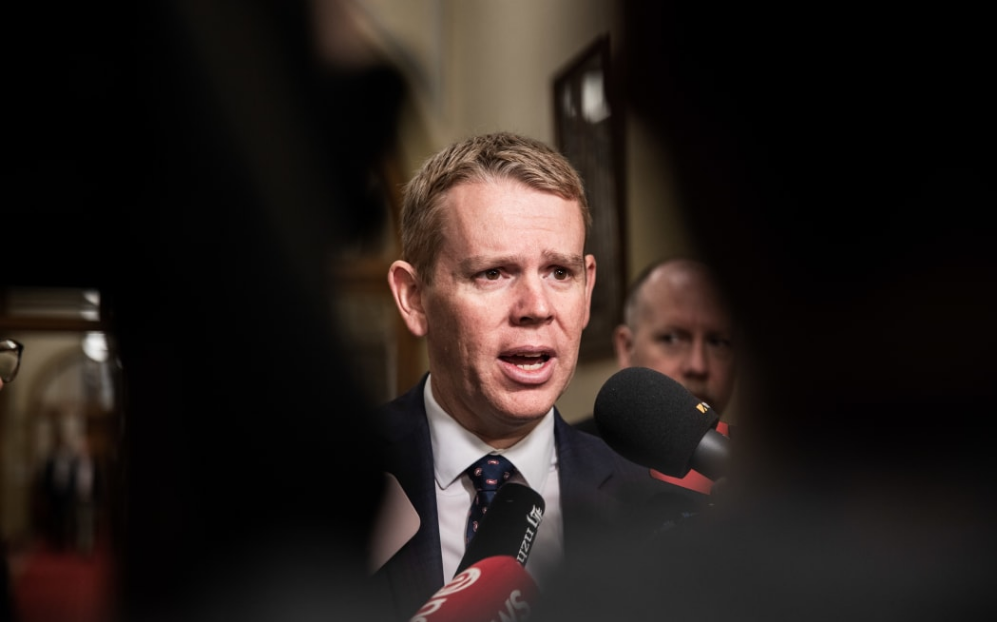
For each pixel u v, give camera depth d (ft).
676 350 4.14
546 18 8.71
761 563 0.97
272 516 1.65
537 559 2.72
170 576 1.68
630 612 1.20
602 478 3.62
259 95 1.62
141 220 1.65
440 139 10.67
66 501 24.23
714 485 2.54
